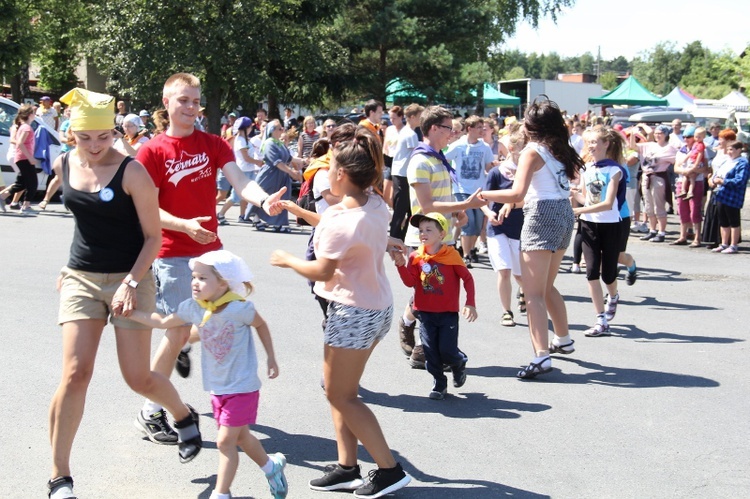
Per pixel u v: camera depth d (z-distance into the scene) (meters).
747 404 5.62
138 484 4.26
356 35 29.83
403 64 30.62
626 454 4.74
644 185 13.77
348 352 3.97
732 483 4.36
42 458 4.53
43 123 15.14
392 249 5.17
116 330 4.05
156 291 4.73
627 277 9.07
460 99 31.94
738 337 7.45
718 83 61.56
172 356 4.60
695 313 8.42
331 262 3.86
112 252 3.97
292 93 30.81
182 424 4.34
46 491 4.13
